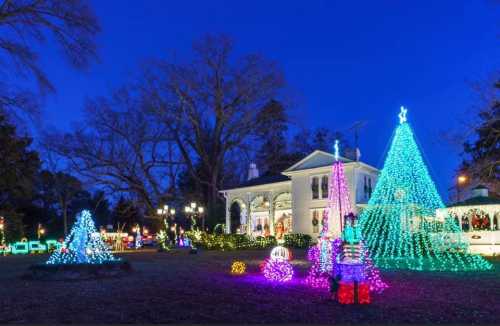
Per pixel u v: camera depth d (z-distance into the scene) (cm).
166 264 2370
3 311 998
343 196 1812
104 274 1686
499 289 1281
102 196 5659
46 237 6394
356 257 1069
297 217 4091
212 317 903
